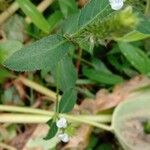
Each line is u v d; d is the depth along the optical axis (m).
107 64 0.22
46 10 0.21
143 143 0.21
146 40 0.21
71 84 0.18
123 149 0.22
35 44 0.13
